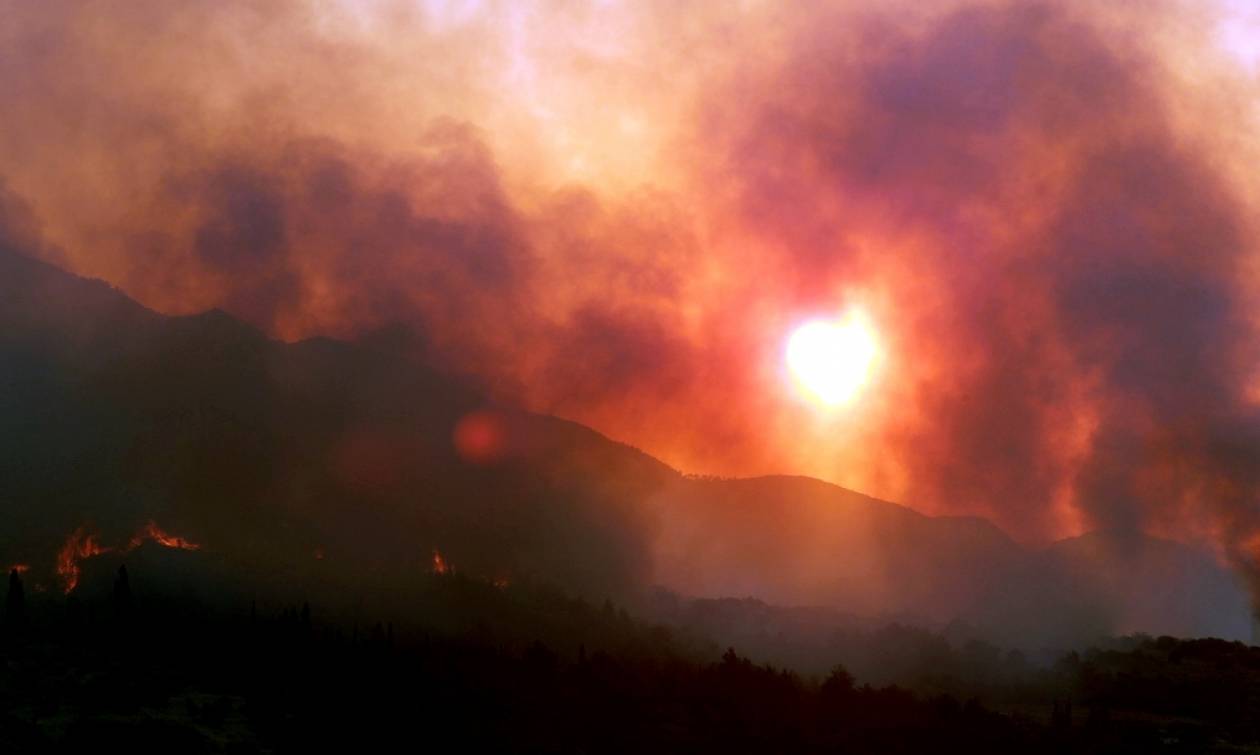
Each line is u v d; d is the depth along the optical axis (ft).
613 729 226.58
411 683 231.30
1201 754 233.76
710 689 256.93
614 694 245.86
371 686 226.58
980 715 254.27
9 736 172.76
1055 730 249.14
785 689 258.37
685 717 240.32
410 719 212.43
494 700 230.68
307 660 240.32
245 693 216.95
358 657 243.19
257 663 237.04
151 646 241.96
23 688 201.36
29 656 224.12
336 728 203.10
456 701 225.56
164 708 200.03
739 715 243.40
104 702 197.26
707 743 226.38
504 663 258.37
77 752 171.01
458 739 207.51
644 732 227.61
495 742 209.05
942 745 237.04
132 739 176.55
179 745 177.88
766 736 232.53
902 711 253.85
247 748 185.26
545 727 221.25
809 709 250.98
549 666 259.60
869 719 247.91
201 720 195.93
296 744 193.16
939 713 254.88
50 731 179.93
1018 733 246.88
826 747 230.68
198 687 216.74
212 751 180.24
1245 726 255.50
